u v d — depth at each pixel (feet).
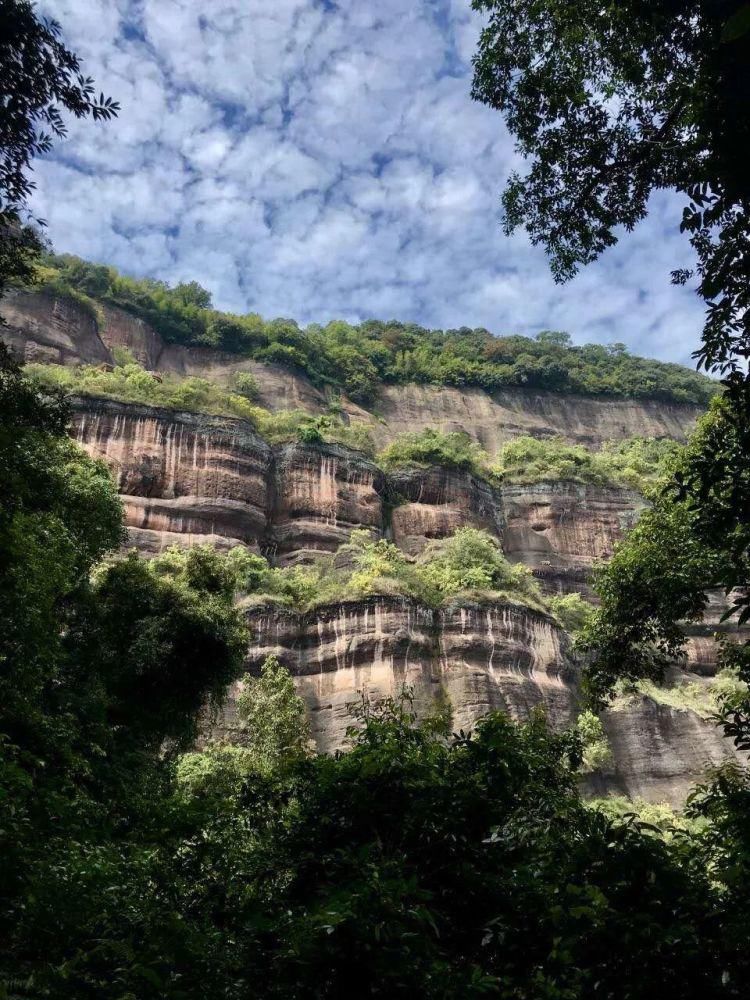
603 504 312.71
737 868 24.44
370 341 477.36
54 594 82.43
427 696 197.67
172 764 104.32
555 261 57.21
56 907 24.11
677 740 211.00
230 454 256.73
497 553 247.91
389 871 24.35
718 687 221.46
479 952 24.73
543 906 24.45
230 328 406.00
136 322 385.91
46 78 43.78
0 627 69.92
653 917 22.16
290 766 32.27
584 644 65.92
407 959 21.15
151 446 246.68
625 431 450.71
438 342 514.68
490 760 30.35
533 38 52.13
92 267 393.91
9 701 68.95
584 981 21.72
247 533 250.16
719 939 22.06
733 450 34.86
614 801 189.47
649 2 43.98
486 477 318.24
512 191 55.26
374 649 201.98
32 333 310.04
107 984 22.12
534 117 53.26
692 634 256.73
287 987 22.85
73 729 77.56
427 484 299.58
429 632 209.15
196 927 25.13
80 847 28.09
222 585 116.06
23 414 69.67
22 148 45.42
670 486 35.17
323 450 280.31
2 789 28.55
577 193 53.93
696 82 41.83
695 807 35.19
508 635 212.43
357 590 212.23
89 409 243.40
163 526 237.04
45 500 89.15
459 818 27.78
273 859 28.94
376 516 278.87
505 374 460.14
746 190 35.96
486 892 25.98
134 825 50.26
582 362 493.36
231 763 123.65
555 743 36.22
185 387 277.03
